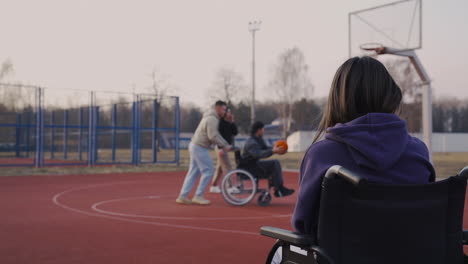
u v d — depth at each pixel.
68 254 4.25
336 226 1.32
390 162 1.33
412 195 1.34
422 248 1.37
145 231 5.46
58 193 9.87
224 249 4.50
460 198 1.43
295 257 1.48
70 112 24.69
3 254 4.24
